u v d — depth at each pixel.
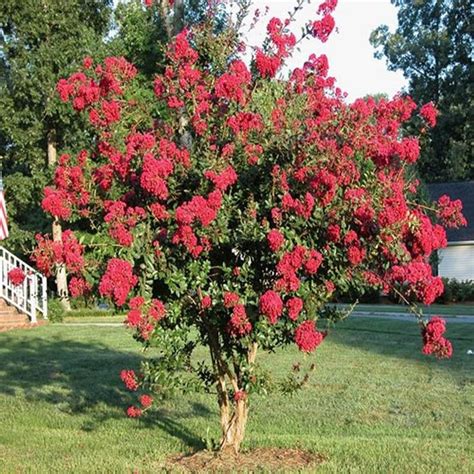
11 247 22.53
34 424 6.98
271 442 6.00
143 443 6.16
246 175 5.05
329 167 4.71
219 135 5.30
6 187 20.03
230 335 5.09
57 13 18.56
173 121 5.60
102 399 8.09
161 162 4.71
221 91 5.14
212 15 5.88
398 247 4.57
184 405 7.67
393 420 6.94
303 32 5.38
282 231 4.62
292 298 4.57
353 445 5.93
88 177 5.34
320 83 5.46
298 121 5.09
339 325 15.37
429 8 45.00
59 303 17.98
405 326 15.12
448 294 26.53
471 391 8.15
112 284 4.43
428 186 32.03
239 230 4.71
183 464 5.39
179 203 5.07
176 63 5.55
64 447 6.09
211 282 4.88
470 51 43.34
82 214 5.29
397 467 5.27
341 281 4.78
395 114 5.25
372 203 4.50
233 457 5.48
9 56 18.98
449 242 28.38
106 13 19.97
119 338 13.73
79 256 4.72
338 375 9.26
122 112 5.59
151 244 4.80
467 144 40.22
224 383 5.53
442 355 4.57
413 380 8.89
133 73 5.71
